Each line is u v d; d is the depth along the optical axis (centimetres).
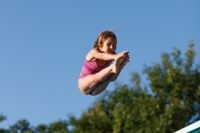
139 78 2338
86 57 967
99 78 945
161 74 2306
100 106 2472
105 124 2347
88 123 2392
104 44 941
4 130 2545
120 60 908
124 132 2206
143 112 2175
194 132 1210
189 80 2278
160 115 2141
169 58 2327
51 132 2527
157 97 2248
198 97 2250
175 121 2156
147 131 2120
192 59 2319
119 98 2345
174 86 2248
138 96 2303
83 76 979
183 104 2222
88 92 982
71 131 2486
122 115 2212
